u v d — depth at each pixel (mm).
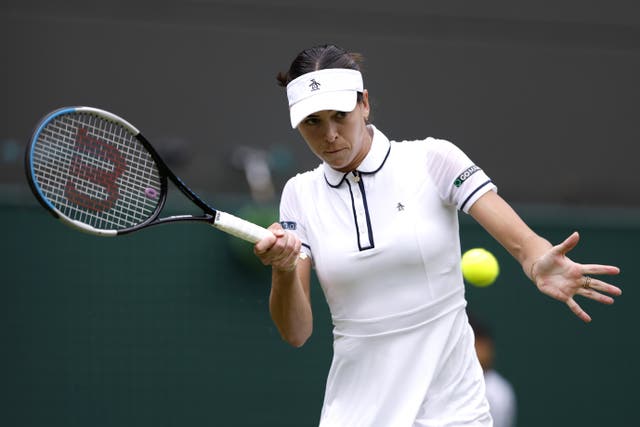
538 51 36094
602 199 35250
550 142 35688
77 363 29141
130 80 33750
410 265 14086
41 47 33406
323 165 14719
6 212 29297
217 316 29766
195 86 33938
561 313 31125
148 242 29734
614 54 36594
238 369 29703
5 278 29109
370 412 14352
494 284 30953
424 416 14258
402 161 14266
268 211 30047
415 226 14062
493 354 30719
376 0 35250
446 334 14258
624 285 31734
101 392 29172
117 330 29375
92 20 33750
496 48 35781
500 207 13797
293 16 34812
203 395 29531
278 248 13578
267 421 29656
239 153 33219
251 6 34594
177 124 33750
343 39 35094
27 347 29000
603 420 31031
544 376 30906
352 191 14234
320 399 29875
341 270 14305
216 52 34156
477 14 35938
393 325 14219
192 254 29828
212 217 14102
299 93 13844
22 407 28844
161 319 29547
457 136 35438
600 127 35969
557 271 12789
